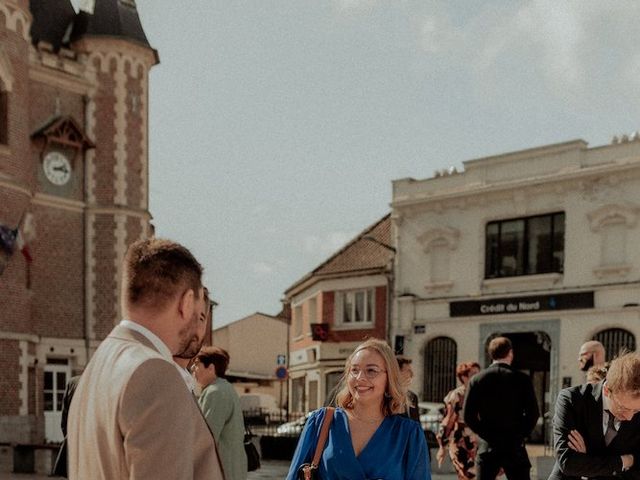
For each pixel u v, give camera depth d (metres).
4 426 18.89
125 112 23.25
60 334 21.56
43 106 21.83
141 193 23.50
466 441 9.21
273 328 56.03
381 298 27.55
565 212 22.50
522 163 23.64
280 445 15.96
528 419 7.29
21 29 20.47
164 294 2.14
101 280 22.41
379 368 3.73
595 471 4.13
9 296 19.45
